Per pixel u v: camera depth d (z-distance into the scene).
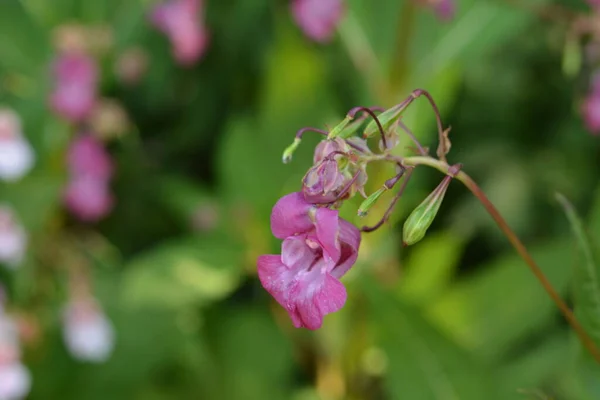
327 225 0.49
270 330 0.81
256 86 0.91
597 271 0.55
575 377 0.57
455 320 0.71
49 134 0.85
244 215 0.79
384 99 0.71
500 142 0.86
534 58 0.84
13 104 0.85
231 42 0.90
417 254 0.77
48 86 0.84
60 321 0.81
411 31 0.69
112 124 0.86
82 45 0.83
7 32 0.84
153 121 0.94
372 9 0.74
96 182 0.86
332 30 0.76
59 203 0.85
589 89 0.80
